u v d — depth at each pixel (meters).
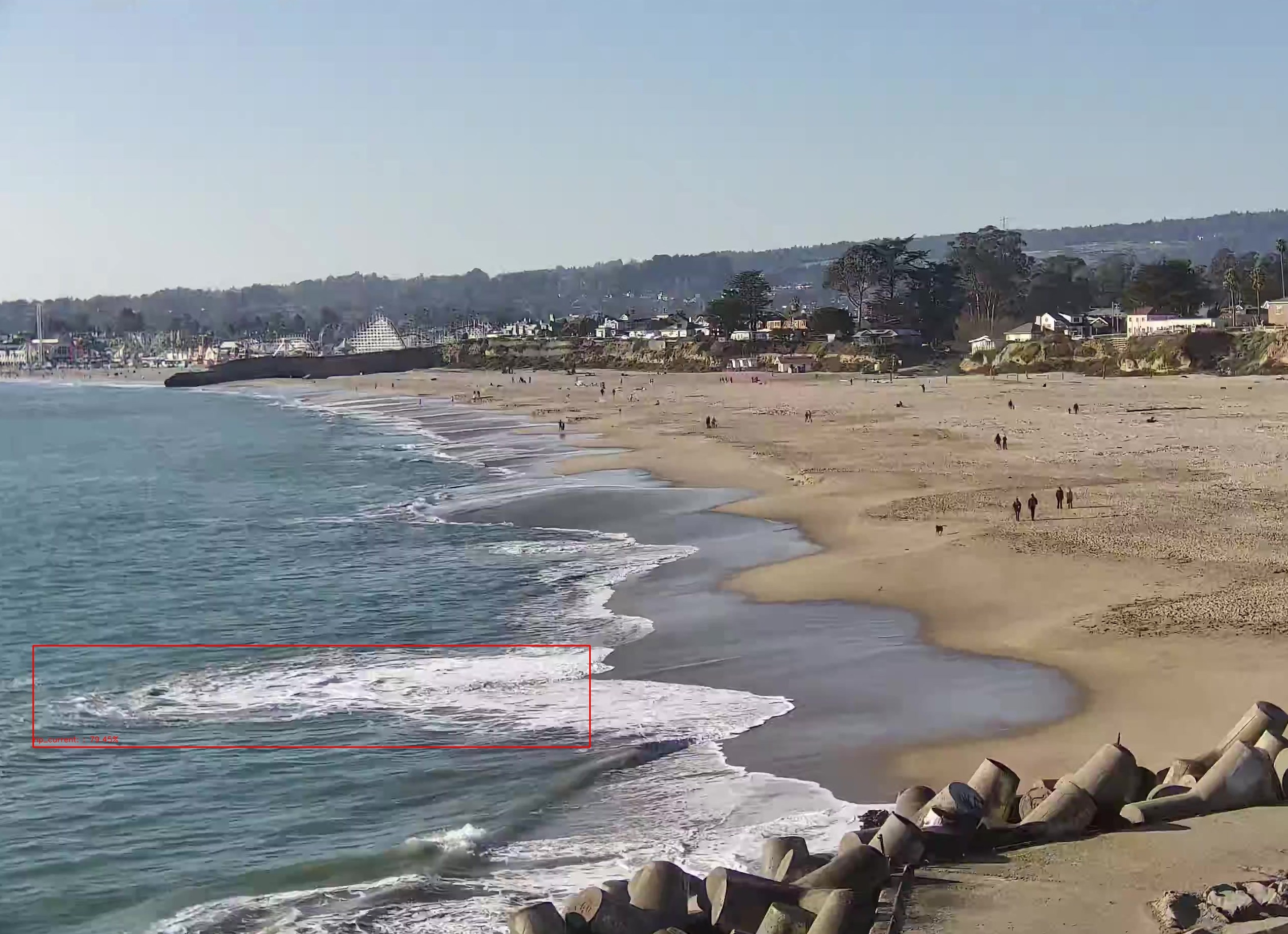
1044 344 196.12
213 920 22.08
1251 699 30.91
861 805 25.69
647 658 38.44
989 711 31.72
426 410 187.25
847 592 45.88
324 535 68.56
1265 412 114.38
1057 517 59.00
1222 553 48.38
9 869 24.81
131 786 29.08
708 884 17.72
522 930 16.70
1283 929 15.30
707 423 123.44
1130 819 20.30
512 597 48.69
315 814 26.89
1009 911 16.95
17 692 37.50
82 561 64.75
